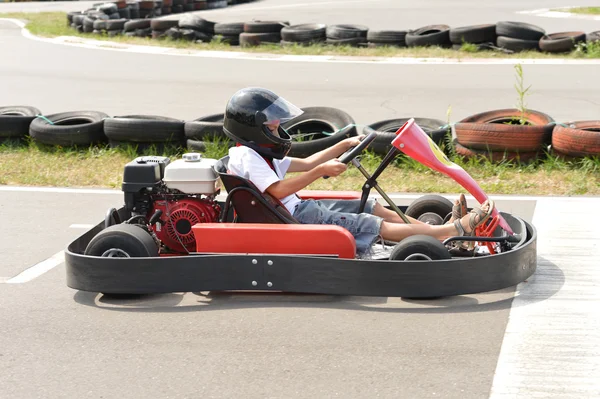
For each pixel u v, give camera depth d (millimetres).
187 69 16078
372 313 4805
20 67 16734
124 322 4758
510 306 4879
